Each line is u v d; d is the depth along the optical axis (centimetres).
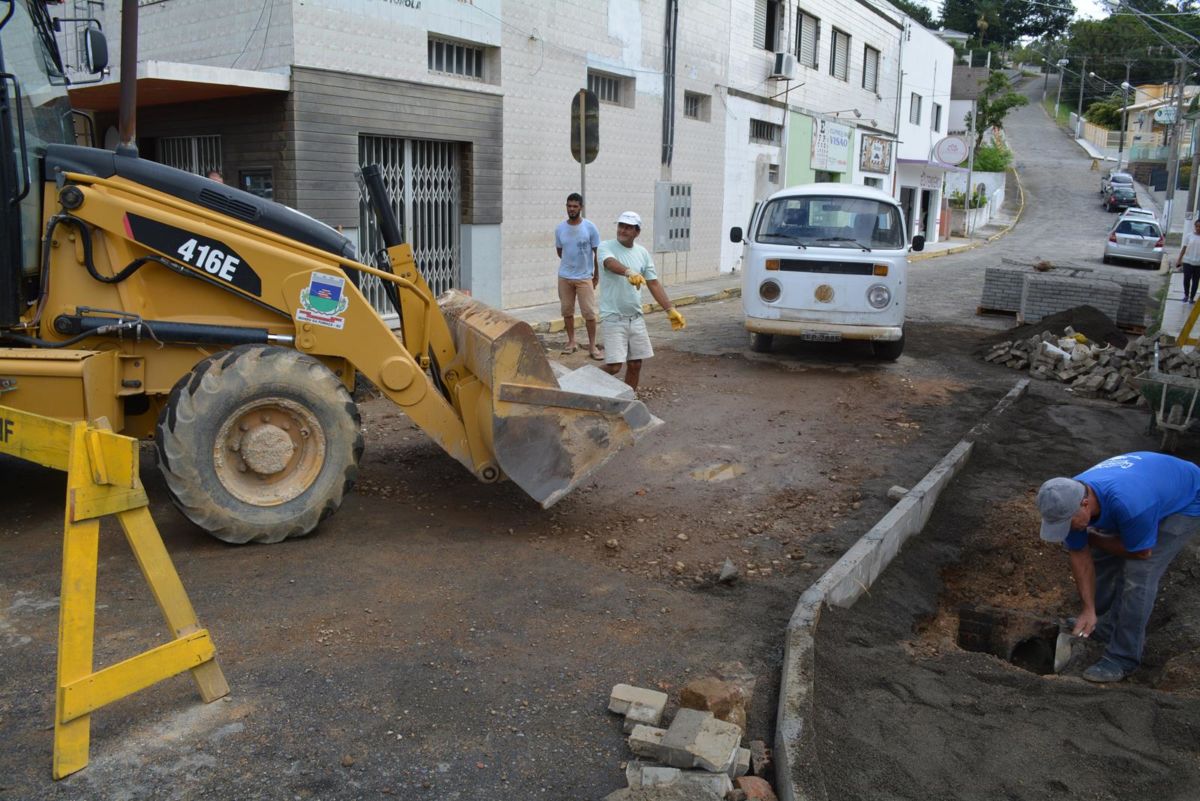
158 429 500
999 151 5522
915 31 3428
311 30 1105
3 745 339
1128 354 1080
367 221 1236
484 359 543
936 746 364
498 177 1403
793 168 2506
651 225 1856
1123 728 381
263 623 434
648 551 562
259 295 542
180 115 1251
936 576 586
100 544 521
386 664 405
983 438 834
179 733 348
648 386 992
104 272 529
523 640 436
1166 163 5469
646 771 325
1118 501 440
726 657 431
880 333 1064
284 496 524
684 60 1888
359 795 319
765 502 663
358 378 805
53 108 589
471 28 1321
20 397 498
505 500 634
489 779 332
